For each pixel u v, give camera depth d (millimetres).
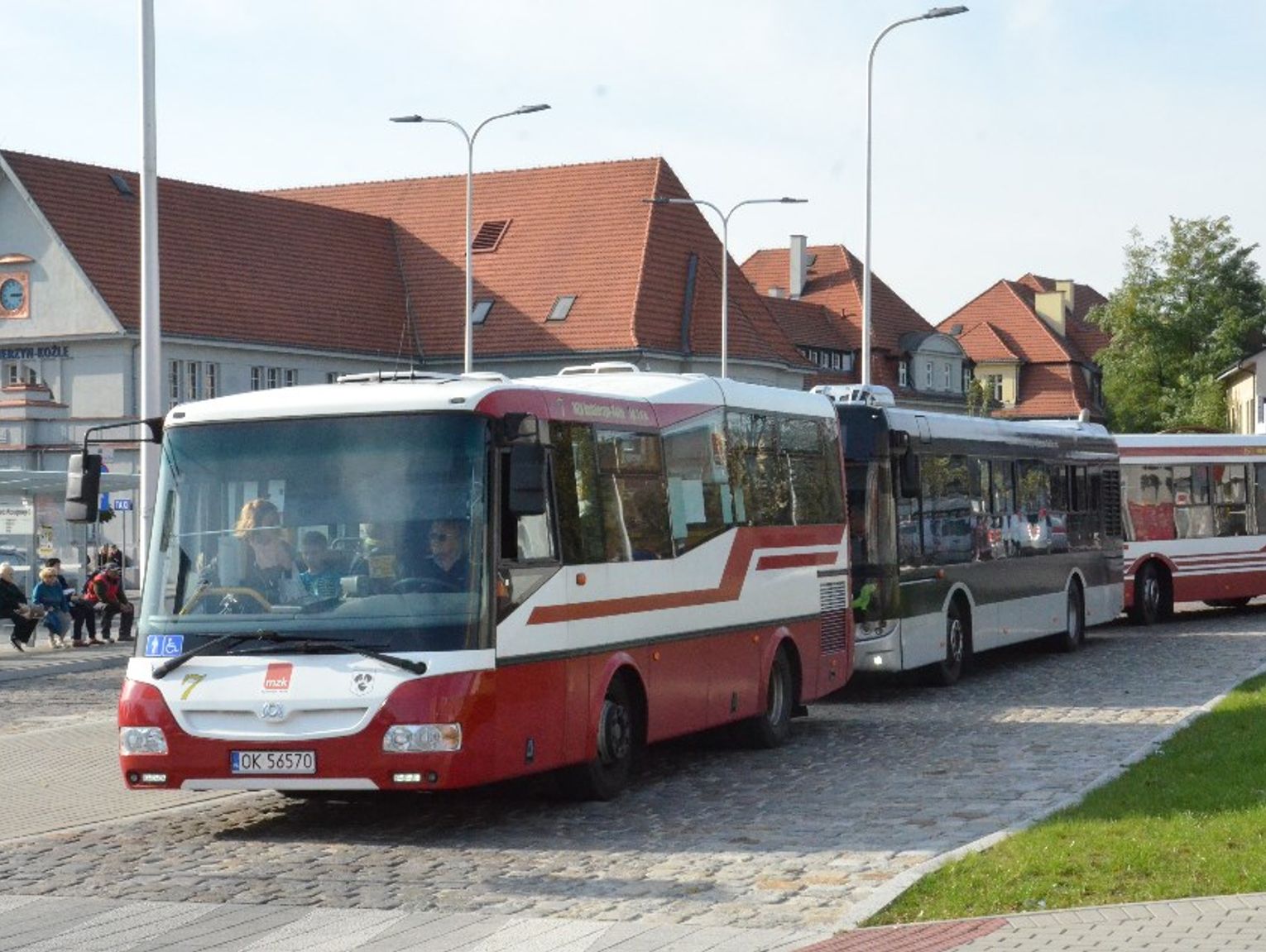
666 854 12188
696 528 16547
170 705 12992
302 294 72562
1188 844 10797
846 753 17359
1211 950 8180
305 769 12750
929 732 18812
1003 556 25719
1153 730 18250
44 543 39844
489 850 12500
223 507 13398
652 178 77188
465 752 12742
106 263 66500
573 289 75062
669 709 15789
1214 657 26891
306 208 76000
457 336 75500
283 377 71000
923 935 8977
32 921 10234
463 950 9320
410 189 81375
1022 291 126875
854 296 106938
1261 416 90500
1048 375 117875
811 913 10125
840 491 20297
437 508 13125
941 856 11047
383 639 12844
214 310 68438
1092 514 29891
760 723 17844
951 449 24062
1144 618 34125
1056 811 12562
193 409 13719
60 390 66688
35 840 13141
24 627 33719
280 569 13148
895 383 106625
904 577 22297
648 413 15938
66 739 19625
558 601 13953
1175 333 99938
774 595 18188
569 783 14578
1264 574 35812
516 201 79125
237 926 10047
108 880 11539
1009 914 9320
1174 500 34594
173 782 13000
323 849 12680
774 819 13547
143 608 13344
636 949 9234
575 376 17469
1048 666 26281
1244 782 13242
